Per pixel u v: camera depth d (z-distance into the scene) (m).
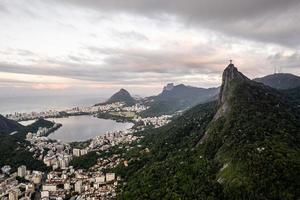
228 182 193.62
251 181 182.75
